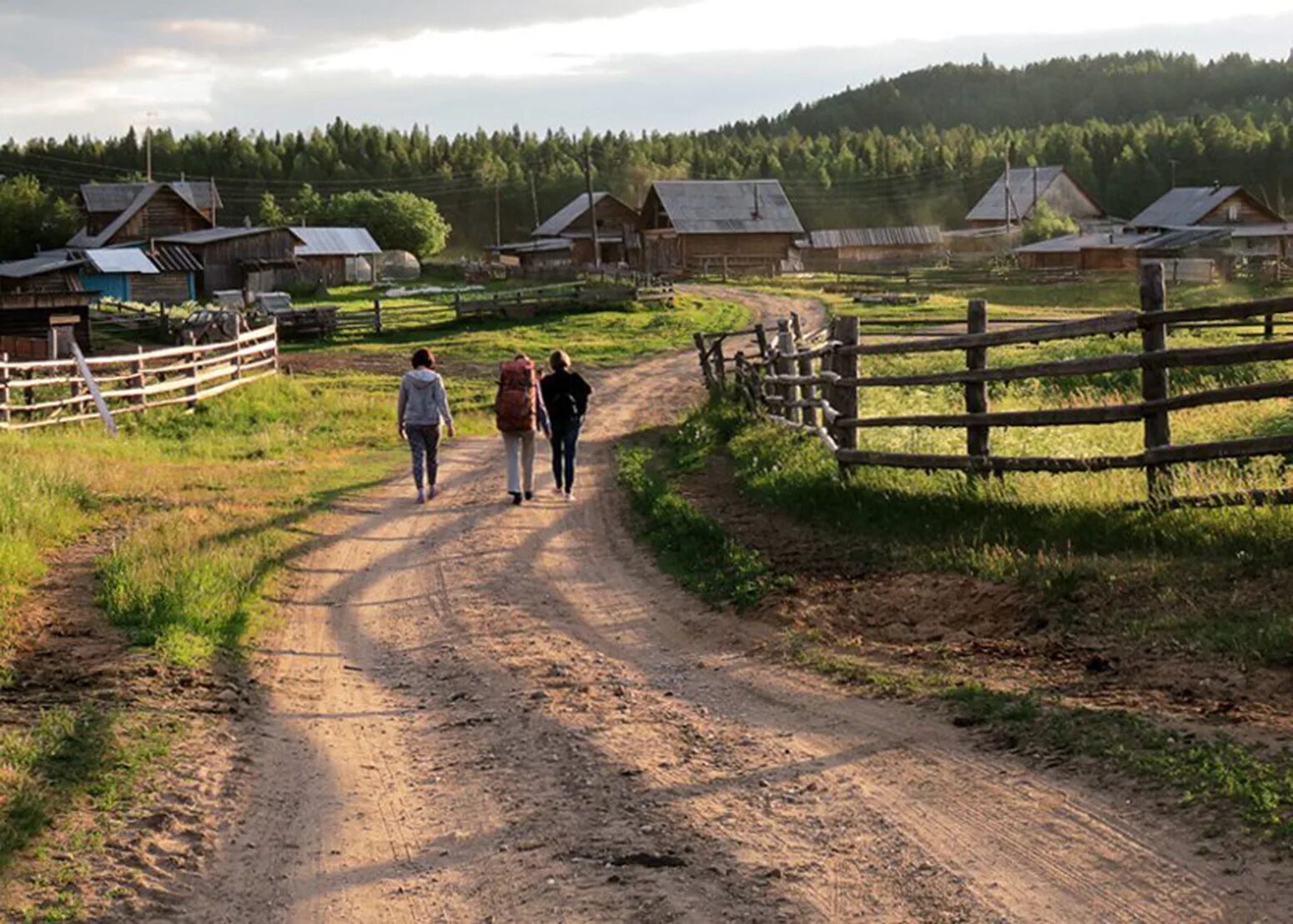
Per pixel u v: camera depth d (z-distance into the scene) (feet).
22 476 50.19
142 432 84.58
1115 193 536.42
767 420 66.33
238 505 52.31
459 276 340.39
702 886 16.90
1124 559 30.60
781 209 329.31
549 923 16.21
